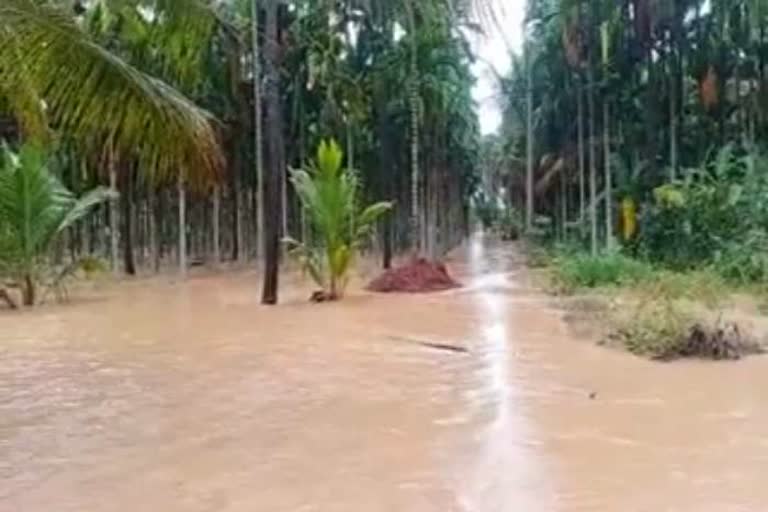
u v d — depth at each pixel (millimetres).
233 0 21266
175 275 27844
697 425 7266
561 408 7973
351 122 30469
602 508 5273
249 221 35281
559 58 30031
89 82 7824
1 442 7176
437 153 37844
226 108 27047
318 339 12992
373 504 5445
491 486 5746
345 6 27891
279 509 5398
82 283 24406
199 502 5566
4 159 19562
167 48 11672
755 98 25266
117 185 26688
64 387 9484
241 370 10391
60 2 9258
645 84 26875
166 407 8391
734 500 5375
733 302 15273
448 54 30734
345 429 7383
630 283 18812
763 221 19906
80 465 6461
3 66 8156
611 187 27781
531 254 37594
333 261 19125
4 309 17938
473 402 8336
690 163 26797
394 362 10789
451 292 20812
